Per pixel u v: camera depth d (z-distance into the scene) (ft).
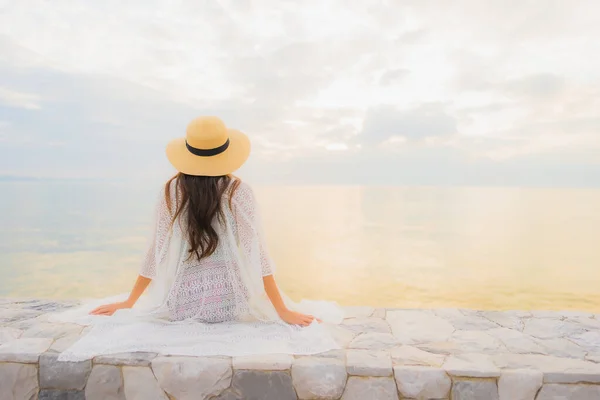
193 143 7.12
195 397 6.28
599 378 6.10
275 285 7.53
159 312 7.44
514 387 6.16
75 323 7.72
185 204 7.25
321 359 6.45
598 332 7.95
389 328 8.06
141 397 6.34
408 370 6.24
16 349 6.61
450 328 8.11
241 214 7.37
